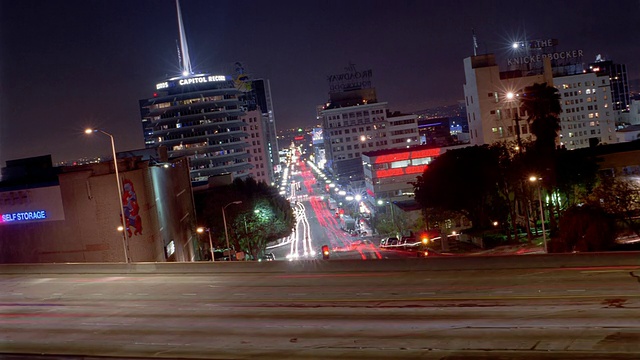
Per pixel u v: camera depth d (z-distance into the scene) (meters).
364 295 36.28
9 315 37.41
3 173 81.50
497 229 97.69
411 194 155.12
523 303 31.17
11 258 67.19
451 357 23.97
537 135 84.69
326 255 60.81
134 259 67.81
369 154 178.75
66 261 66.62
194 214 105.81
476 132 154.50
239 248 103.00
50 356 28.14
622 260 38.91
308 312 33.00
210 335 29.75
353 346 26.33
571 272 38.09
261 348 27.11
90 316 35.75
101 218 66.38
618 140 187.88
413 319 29.83
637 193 63.22
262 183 129.38
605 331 25.42
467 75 155.62
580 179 78.69
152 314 35.12
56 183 67.50
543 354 23.42
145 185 71.25
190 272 48.50
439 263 42.78
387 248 97.19
